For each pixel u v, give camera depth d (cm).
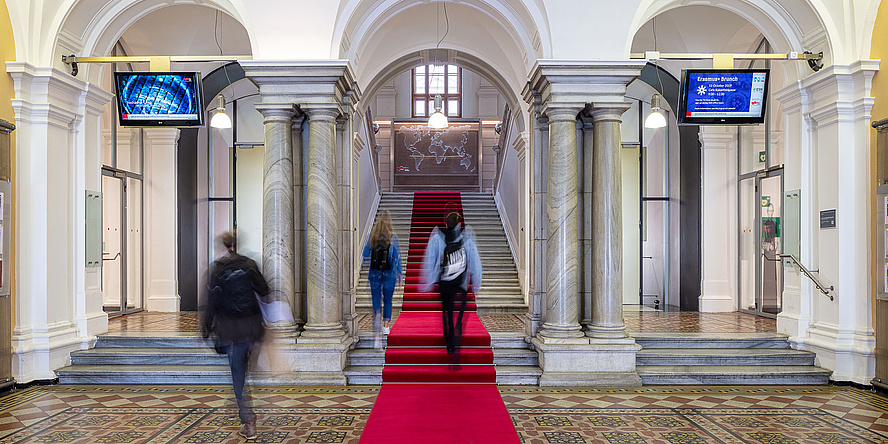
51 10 738
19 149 721
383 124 2102
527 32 809
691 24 1080
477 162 2078
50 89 742
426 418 571
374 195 1584
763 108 719
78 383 726
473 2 819
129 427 553
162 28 1070
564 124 732
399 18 931
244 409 514
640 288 1284
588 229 802
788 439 523
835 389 705
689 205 1203
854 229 737
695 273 1191
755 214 1116
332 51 728
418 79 2123
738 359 764
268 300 525
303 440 513
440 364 752
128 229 1135
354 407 617
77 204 807
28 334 724
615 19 725
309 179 741
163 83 716
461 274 716
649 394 675
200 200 1218
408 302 1080
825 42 752
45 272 737
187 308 1191
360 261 1290
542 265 813
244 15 740
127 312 1110
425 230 1457
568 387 703
